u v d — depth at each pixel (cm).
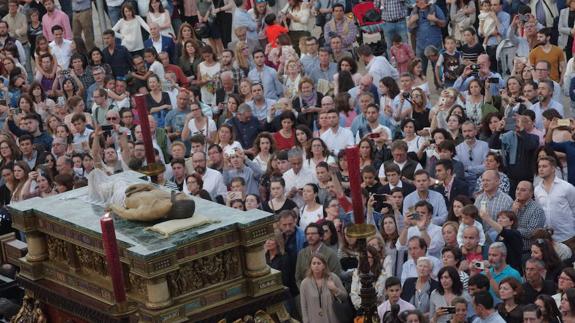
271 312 1323
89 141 3366
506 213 2644
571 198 2816
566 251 2623
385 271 2503
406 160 3066
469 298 2377
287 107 3572
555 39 4303
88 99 4134
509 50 4100
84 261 1357
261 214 1300
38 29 4697
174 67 4194
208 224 1280
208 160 3212
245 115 3544
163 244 1230
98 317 1311
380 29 4447
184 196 1295
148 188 1338
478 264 2447
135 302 1259
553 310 2252
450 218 2725
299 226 2855
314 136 3397
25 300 1448
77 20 4828
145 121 1576
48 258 1422
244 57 4091
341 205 2855
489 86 3447
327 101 3359
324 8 4584
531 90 3391
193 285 1266
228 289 1288
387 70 4003
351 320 2355
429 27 4353
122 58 4353
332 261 2514
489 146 3155
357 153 1329
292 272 2595
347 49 4350
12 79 4103
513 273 2462
